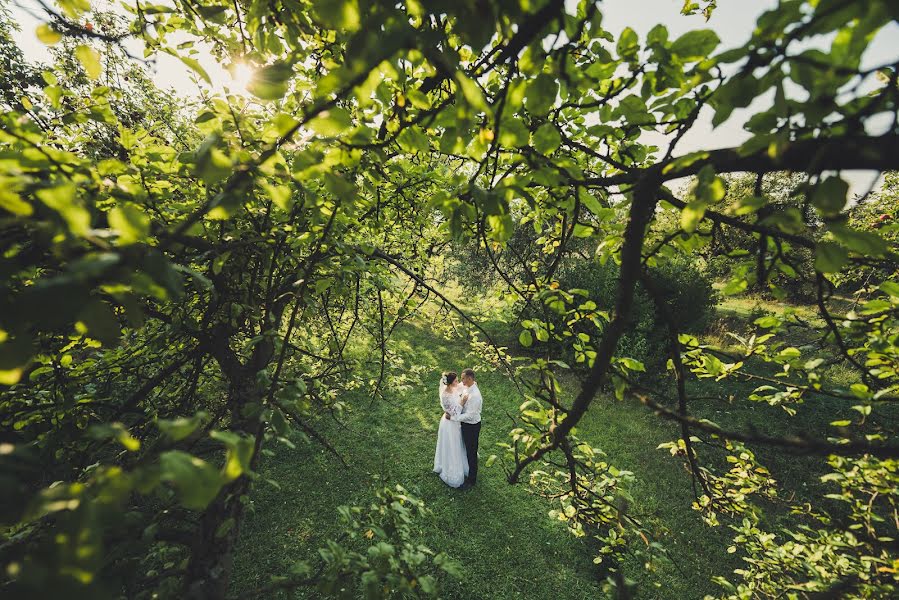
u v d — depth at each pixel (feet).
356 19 2.85
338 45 6.37
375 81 3.11
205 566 6.02
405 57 3.45
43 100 7.22
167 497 5.17
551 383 6.28
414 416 24.72
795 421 24.44
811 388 6.47
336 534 15.67
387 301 12.37
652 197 3.89
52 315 2.03
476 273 31.35
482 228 5.81
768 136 2.71
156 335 8.75
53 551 2.00
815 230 4.35
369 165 6.32
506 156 6.67
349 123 3.15
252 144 4.56
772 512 17.61
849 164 2.50
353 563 5.57
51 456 6.43
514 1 2.55
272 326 7.18
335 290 8.21
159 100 12.22
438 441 19.75
